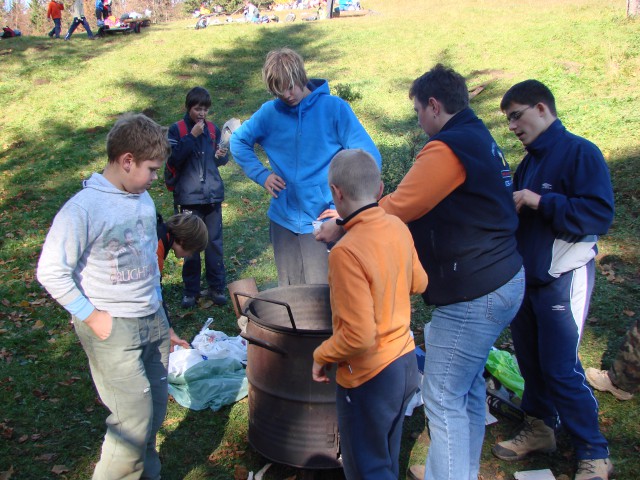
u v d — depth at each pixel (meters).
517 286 2.73
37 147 10.83
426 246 2.70
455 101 2.71
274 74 3.66
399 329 2.49
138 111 12.30
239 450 3.56
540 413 3.40
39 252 6.85
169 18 53.03
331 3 22.86
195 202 5.10
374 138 9.58
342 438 2.59
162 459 3.49
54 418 3.88
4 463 3.44
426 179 2.58
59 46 18.00
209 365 4.05
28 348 4.76
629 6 14.58
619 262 5.62
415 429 3.72
